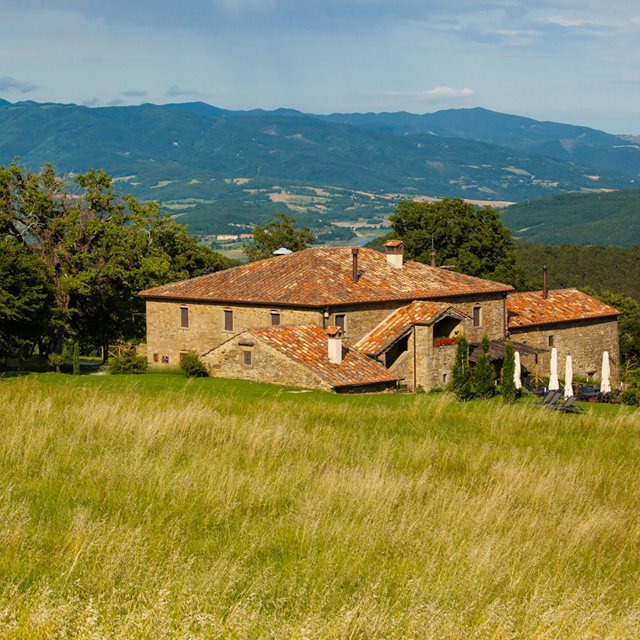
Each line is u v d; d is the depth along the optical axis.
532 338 53.44
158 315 50.12
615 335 58.66
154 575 8.56
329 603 8.54
